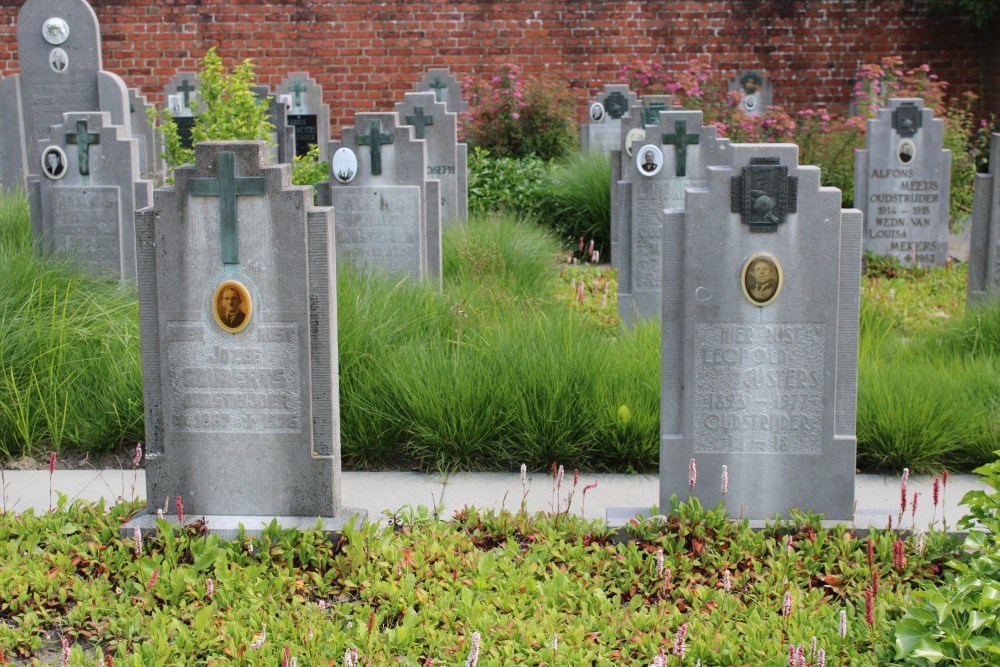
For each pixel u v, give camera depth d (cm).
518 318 773
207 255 533
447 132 1184
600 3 1811
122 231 940
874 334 829
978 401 689
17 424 675
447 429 660
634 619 459
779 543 524
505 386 670
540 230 1190
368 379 691
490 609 466
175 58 1805
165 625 453
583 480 643
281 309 534
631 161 951
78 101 1215
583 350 707
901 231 1197
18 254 838
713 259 538
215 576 502
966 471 658
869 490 627
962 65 1806
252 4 1798
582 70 1823
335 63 1819
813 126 1545
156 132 1479
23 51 1209
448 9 1811
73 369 717
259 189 525
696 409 550
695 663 430
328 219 528
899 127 1177
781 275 535
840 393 547
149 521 541
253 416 543
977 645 396
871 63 1809
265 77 1816
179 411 545
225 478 548
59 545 522
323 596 491
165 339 541
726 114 1549
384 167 940
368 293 789
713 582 496
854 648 432
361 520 545
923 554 511
